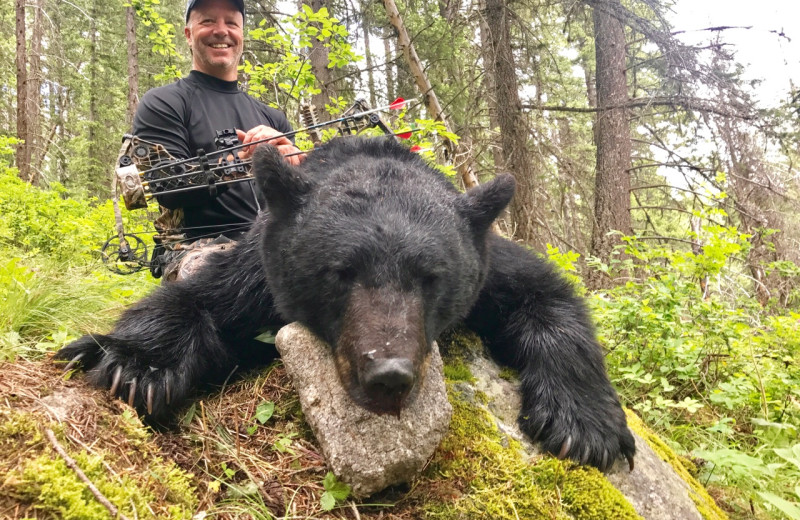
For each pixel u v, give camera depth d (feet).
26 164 15.57
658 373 4.60
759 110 10.60
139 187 3.54
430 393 2.33
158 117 4.20
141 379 2.48
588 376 2.70
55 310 3.35
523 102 11.40
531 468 2.33
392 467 2.16
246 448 2.37
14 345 2.63
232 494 2.09
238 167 3.67
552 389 2.62
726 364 4.77
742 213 10.25
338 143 3.27
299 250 2.45
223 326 3.02
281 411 2.59
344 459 2.12
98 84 21.70
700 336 4.97
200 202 4.05
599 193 12.07
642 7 13.91
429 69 12.76
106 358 2.48
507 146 10.72
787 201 10.36
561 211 14.92
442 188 2.85
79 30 23.49
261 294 3.01
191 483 2.12
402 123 5.57
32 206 8.73
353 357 2.10
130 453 2.06
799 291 8.00
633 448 2.59
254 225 3.13
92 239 8.12
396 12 8.49
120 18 24.08
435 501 2.18
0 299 3.14
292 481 2.21
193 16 4.60
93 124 21.01
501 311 3.08
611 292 5.99
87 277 4.67
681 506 2.58
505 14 10.57
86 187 20.79
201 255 3.74
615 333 4.88
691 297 5.07
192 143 4.42
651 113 11.82
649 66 12.52
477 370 2.90
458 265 2.49
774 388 4.39
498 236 3.55
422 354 2.14
